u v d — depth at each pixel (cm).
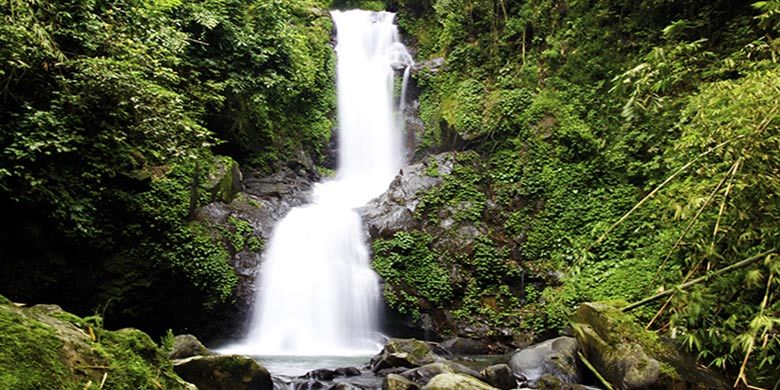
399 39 1878
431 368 629
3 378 152
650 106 480
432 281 1073
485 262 1091
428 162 1251
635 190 1073
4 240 693
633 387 568
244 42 1175
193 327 930
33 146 637
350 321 1050
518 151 1273
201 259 921
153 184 909
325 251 1093
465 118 1412
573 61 1329
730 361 521
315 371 655
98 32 745
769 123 392
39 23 662
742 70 605
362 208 1212
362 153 1627
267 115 1357
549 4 1453
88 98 719
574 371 665
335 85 1670
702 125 481
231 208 1062
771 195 414
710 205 484
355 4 2086
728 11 1042
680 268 561
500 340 1007
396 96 1659
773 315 445
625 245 1012
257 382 497
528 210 1177
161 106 774
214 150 1231
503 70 1470
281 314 1011
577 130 1210
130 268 839
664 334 646
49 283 748
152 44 850
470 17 1631
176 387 213
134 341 215
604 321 655
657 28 1188
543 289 1064
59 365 172
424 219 1152
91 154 782
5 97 664
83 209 752
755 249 464
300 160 1431
